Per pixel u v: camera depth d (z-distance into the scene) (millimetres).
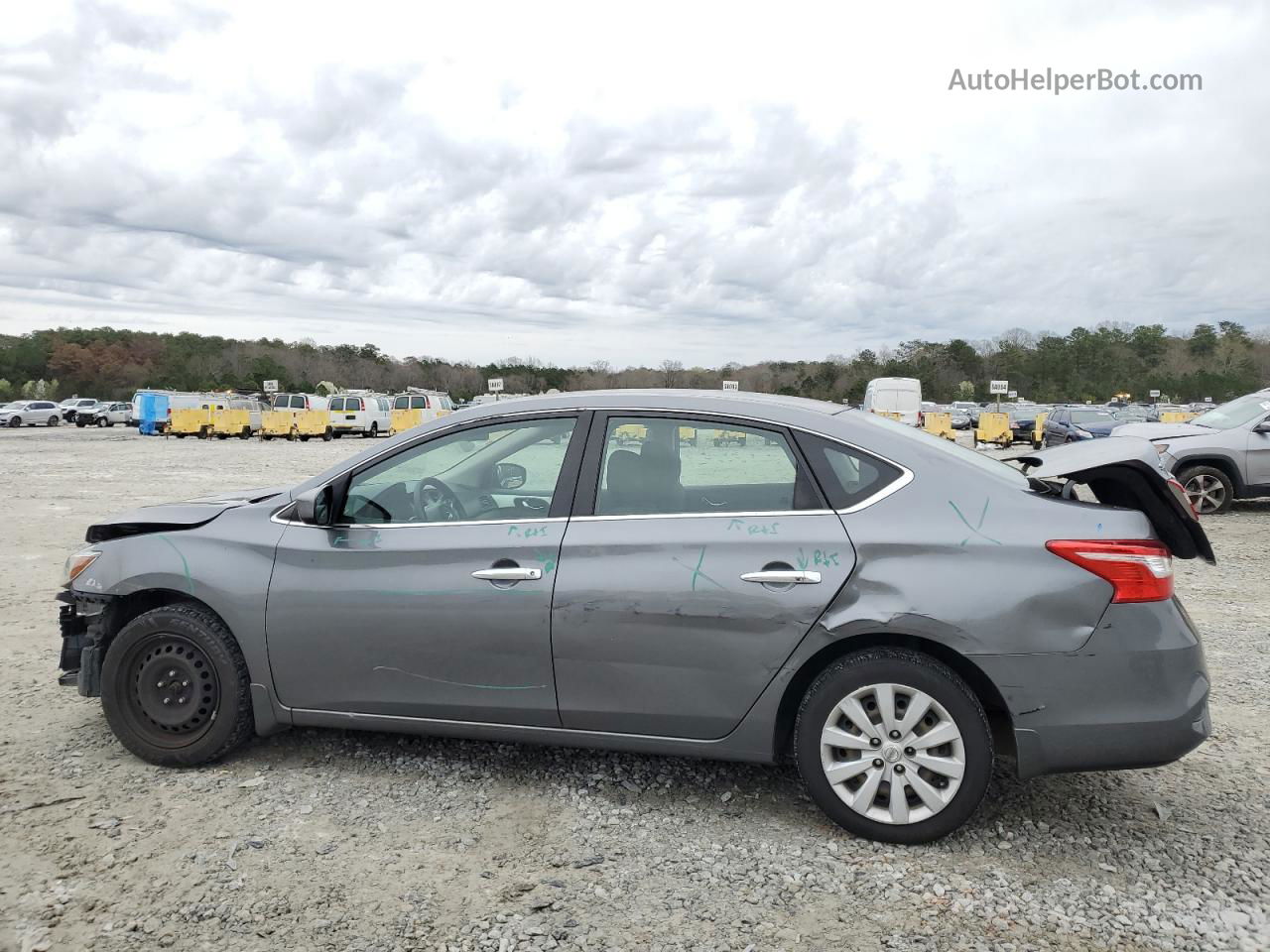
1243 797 3738
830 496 3438
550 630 3543
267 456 26125
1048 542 3195
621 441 3703
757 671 3367
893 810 3289
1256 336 116812
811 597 3305
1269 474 11914
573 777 3936
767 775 3961
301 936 2756
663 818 3564
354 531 3869
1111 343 115438
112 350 107375
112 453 27312
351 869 3156
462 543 3691
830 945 2732
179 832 3406
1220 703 4895
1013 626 3150
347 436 43094
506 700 3645
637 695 3496
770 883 3084
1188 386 99875
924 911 2910
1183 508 3537
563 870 3170
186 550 3980
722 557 3410
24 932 2748
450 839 3385
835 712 3334
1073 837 3404
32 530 10977
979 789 3207
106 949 2678
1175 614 3199
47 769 3982
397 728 3824
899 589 3232
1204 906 2934
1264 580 8125
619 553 3512
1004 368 100312
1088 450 3867
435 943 2729
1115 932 2791
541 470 3809
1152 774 3977
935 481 3396
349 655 3783
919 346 102312
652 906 2939
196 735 3965
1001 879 3105
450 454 3934
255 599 3859
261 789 3791
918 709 3248
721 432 3611
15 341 106250
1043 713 3158
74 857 3209
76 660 4211
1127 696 3127
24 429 49750
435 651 3684
